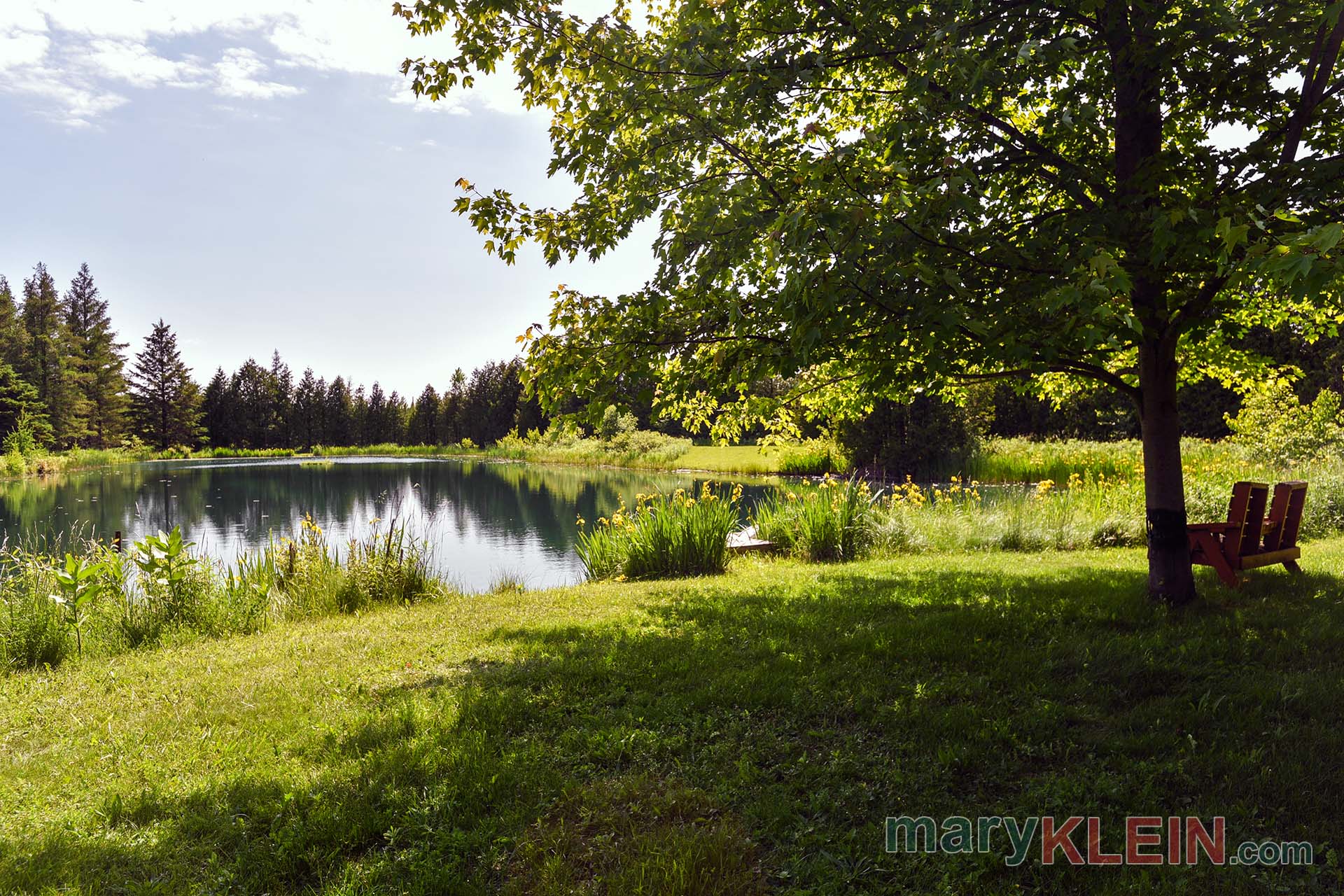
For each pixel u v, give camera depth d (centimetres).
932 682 419
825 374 721
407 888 267
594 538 1091
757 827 295
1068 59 500
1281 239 350
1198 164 511
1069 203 571
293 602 820
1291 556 641
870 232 439
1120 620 520
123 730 427
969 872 263
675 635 563
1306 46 474
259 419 7744
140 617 698
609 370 580
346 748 376
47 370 5662
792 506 1197
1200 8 473
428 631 638
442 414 8356
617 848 284
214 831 310
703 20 533
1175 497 559
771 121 575
